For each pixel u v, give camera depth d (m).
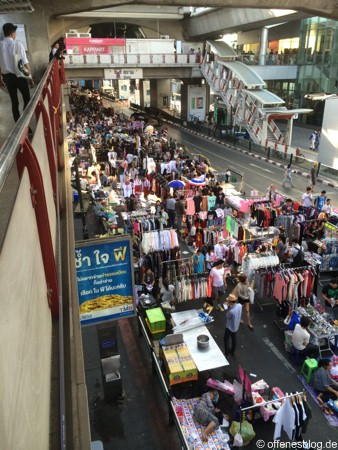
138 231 13.21
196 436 7.05
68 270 3.51
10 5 12.36
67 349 2.53
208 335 8.83
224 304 11.43
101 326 7.98
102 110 45.94
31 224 1.91
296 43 41.97
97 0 19.08
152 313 9.75
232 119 37.94
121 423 7.76
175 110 56.03
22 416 1.14
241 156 30.61
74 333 2.70
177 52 39.31
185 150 27.08
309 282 10.36
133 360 9.46
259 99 30.14
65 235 4.13
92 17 39.09
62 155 7.99
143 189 19.19
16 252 1.38
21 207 1.66
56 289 2.44
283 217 14.05
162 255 11.67
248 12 33.19
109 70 36.53
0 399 0.93
